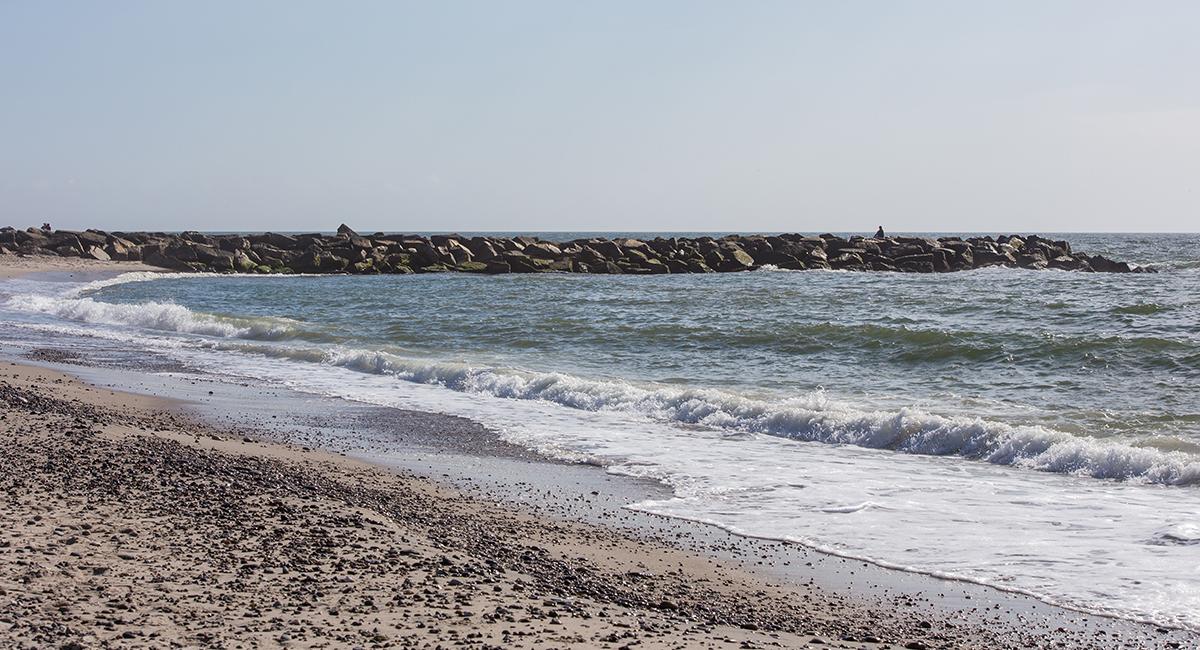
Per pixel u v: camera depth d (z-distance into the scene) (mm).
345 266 84750
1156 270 78562
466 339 32688
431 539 9945
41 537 8633
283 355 28891
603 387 20828
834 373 23844
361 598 7672
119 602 7105
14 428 14242
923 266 79375
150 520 9562
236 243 90625
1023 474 14109
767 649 7227
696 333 31078
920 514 11945
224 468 12477
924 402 19562
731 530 11336
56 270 74438
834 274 75062
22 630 6352
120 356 28219
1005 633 8148
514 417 19016
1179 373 21703
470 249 90750
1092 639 8016
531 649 6711
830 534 11156
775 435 17281
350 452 15438
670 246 87062
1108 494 12797
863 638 7930
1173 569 9703
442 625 7129
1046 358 24016
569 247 90438
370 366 26234
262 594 7586
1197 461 13602
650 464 14883
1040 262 81562
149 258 85500
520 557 9711
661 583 9250
